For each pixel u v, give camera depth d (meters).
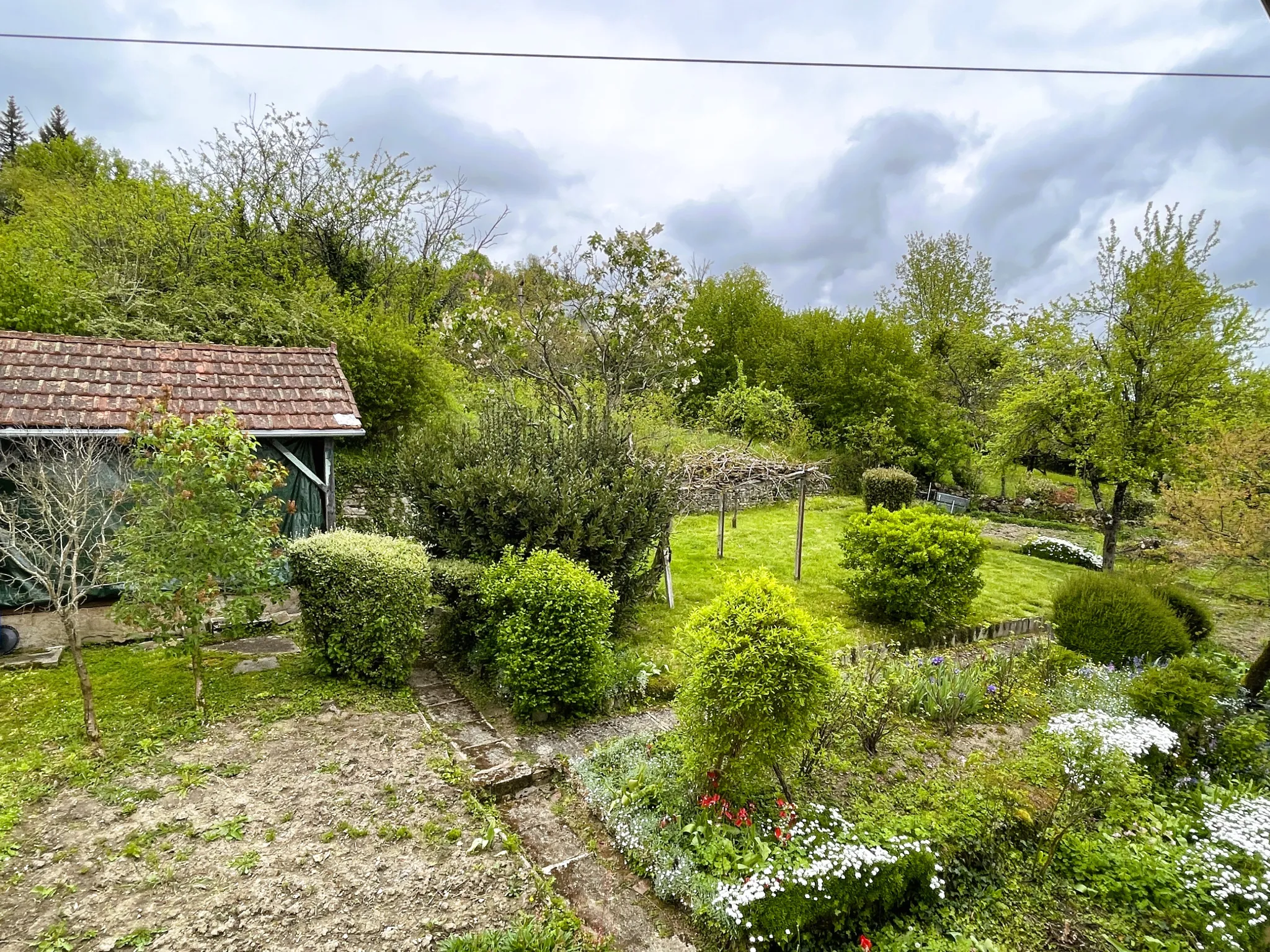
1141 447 14.04
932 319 31.23
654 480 8.30
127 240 13.90
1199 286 12.98
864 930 4.05
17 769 4.64
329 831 4.25
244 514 6.12
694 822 4.50
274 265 16.77
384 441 14.61
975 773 5.62
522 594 6.06
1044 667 8.20
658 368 12.59
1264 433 10.52
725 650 4.52
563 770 5.33
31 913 3.43
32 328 10.97
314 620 6.33
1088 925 4.33
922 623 9.47
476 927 3.59
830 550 13.66
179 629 5.64
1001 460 16.88
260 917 3.52
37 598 7.25
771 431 22.30
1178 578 11.39
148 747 5.05
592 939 3.64
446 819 4.49
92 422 7.12
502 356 11.35
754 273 32.16
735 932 3.69
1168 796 5.87
